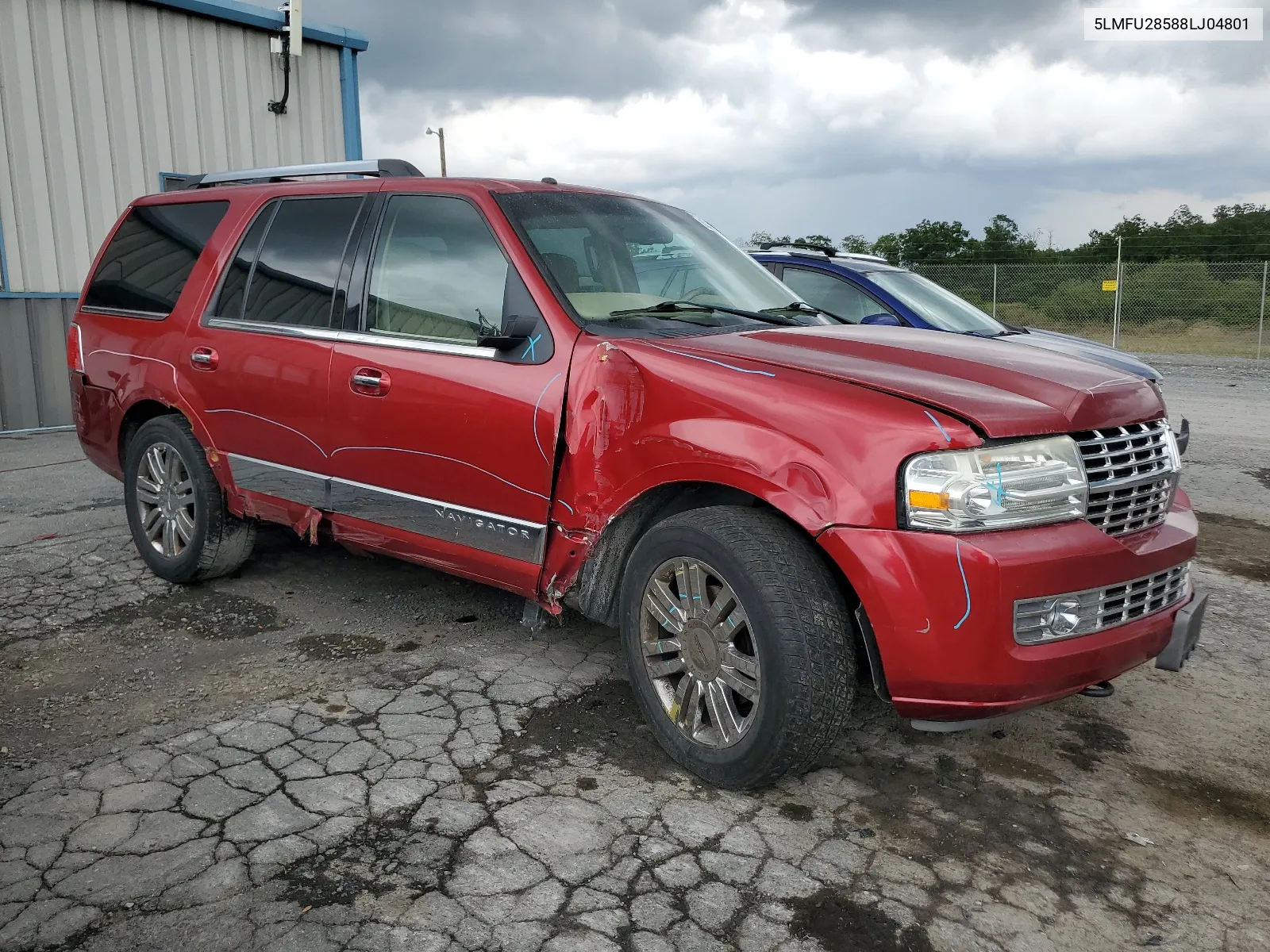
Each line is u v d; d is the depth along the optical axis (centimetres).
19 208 969
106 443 492
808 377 279
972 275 2453
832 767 304
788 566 266
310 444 390
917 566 249
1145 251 2861
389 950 215
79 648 390
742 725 279
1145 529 292
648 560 301
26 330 989
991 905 237
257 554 515
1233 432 1002
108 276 502
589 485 308
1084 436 275
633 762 303
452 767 297
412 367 352
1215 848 265
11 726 322
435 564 367
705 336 320
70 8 977
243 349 412
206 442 434
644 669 307
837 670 263
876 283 654
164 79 1052
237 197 447
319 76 1198
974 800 287
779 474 267
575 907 231
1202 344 2231
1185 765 311
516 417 322
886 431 256
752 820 271
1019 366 298
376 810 272
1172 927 231
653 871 246
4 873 241
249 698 345
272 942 217
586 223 364
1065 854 260
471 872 244
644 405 296
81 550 525
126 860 247
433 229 365
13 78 950
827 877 246
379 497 372
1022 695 254
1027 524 256
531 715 334
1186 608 294
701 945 219
